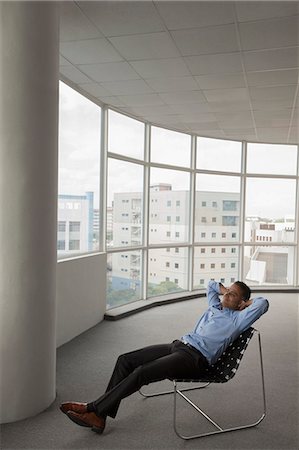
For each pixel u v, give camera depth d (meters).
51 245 2.92
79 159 5.08
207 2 3.10
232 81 4.84
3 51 2.62
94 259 5.35
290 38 3.69
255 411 3.02
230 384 3.53
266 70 4.47
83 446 2.50
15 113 2.65
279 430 2.75
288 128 7.25
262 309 2.88
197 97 5.46
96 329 5.23
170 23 3.45
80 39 3.78
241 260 8.59
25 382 2.79
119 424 2.78
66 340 4.64
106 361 4.00
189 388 3.42
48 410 2.93
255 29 3.53
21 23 2.63
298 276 8.85
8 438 2.56
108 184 5.89
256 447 2.54
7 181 2.67
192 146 7.92
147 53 4.08
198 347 2.82
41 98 2.76
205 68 4.45
